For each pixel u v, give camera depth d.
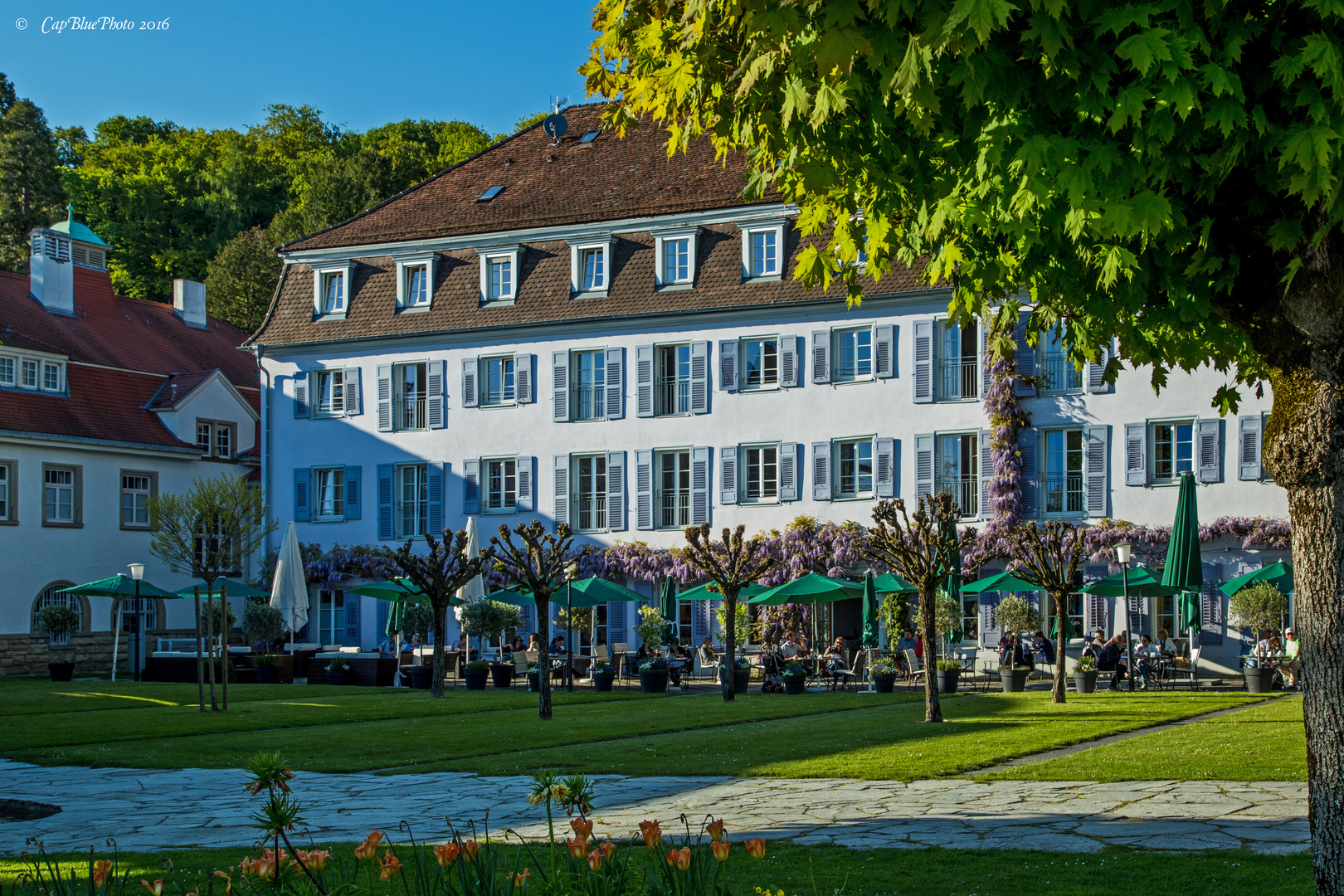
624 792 13.23
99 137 92.56
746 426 39.66
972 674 35.09
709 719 22.31
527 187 45.19
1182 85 6.46
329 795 13.82
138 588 35.44
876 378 38.31
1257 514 34.78
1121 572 34.78
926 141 7.88
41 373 43.81
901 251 9.56
